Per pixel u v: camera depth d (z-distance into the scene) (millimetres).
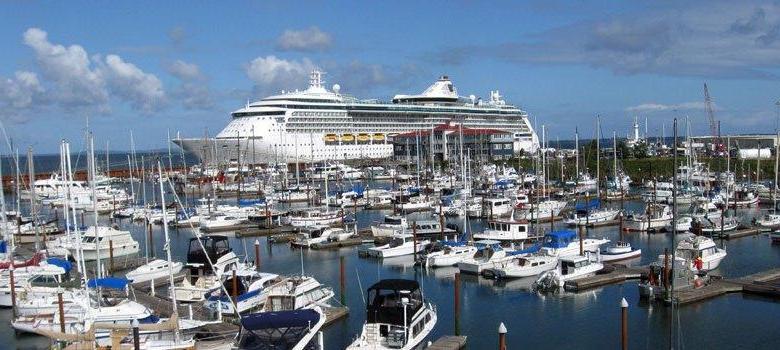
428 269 67375
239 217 103125
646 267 63406
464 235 81938
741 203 113375
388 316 39312
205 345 39250
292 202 131125
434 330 47594
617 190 135750
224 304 46281
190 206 120688
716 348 43656
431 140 186750
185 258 78188
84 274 46438
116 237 77125
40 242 78812
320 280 63938
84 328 41188
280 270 69062
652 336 45875
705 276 55719
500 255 66438
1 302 52688
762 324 47531
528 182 144250
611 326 48062
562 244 68625
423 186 145125
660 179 153750
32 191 90250
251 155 196750
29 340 45656
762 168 160125
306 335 36750
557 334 46688
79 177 177125
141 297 51969
